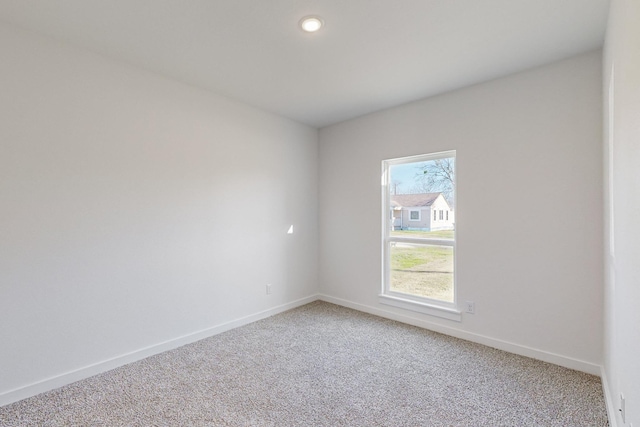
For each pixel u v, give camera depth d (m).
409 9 1.77
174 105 2.69
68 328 2.12
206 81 2.73
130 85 2.42
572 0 1.69
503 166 2.62
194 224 2.83
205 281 2.92
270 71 2.54
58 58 2.08
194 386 2.10
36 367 1.99
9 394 1.89
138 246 2.47
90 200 2.22
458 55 2.28
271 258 3.54
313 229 4.07
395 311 3.38
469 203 2.81
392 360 2.46
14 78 1.92
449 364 2.40
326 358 2.50
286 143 3.71
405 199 3.38
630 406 1.27
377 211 3.53
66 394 1.99
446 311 2.97
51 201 2.05
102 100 2.28
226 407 1.88
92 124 2.23
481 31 1.99
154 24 1.91
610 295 1.83
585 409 1.84
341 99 3.14
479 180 2.75
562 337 2.35
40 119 2.01
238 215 3.20
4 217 1.88
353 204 3.75
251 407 1.88
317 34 2.02
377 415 1.80
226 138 3.09
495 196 2.66
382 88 2.86
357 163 3.70
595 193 2.20
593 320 2.22
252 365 2.39
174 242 2.70
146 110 2.52
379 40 2.09
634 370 1.18
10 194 1.90
